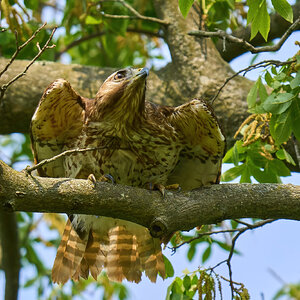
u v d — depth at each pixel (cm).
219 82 1268
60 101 948
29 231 1511
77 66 1304
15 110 1238
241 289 951
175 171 1066
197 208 858
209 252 1216
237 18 1485
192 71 1288
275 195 871
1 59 1277
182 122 988
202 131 984
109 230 1085
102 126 980
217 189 878
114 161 995
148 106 1005
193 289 991
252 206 870
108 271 1080
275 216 879
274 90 945
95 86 1273
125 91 970
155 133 990
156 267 1075
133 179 1021
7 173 770
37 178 792
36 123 971
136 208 835
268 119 973
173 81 1298
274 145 1007
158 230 842
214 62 1300
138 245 1084
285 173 1040
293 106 908
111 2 1401
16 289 1380
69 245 1086
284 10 929
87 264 1083
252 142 977
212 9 1347
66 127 988
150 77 1313
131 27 1580
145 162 1008
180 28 1336
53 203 792
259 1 930
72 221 1089
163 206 847
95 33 1617
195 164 1047
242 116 1220
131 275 1080
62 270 1079
